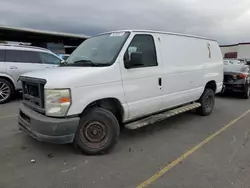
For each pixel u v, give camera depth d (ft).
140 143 14.56
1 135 15.49
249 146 14.15
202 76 19.74
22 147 13.58
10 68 26.45
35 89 12.30
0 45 26.68
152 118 15.43
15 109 23.31
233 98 31.45
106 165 11.59
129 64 13.29
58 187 9.63
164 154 12.94
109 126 12.82
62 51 57.47
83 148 12.46
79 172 10.87
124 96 13.25
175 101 16.99
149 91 14.65
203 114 21.29
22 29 53.31
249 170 11.12
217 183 9.97
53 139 11.12
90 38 16.31
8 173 10.68
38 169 11.09
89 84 11.72
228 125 18.61
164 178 10.39
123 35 14.01
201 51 19.66
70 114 11.23
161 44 15.58
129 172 10.91
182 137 15.71
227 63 37.14
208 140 15.17
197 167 11.41
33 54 28.43
